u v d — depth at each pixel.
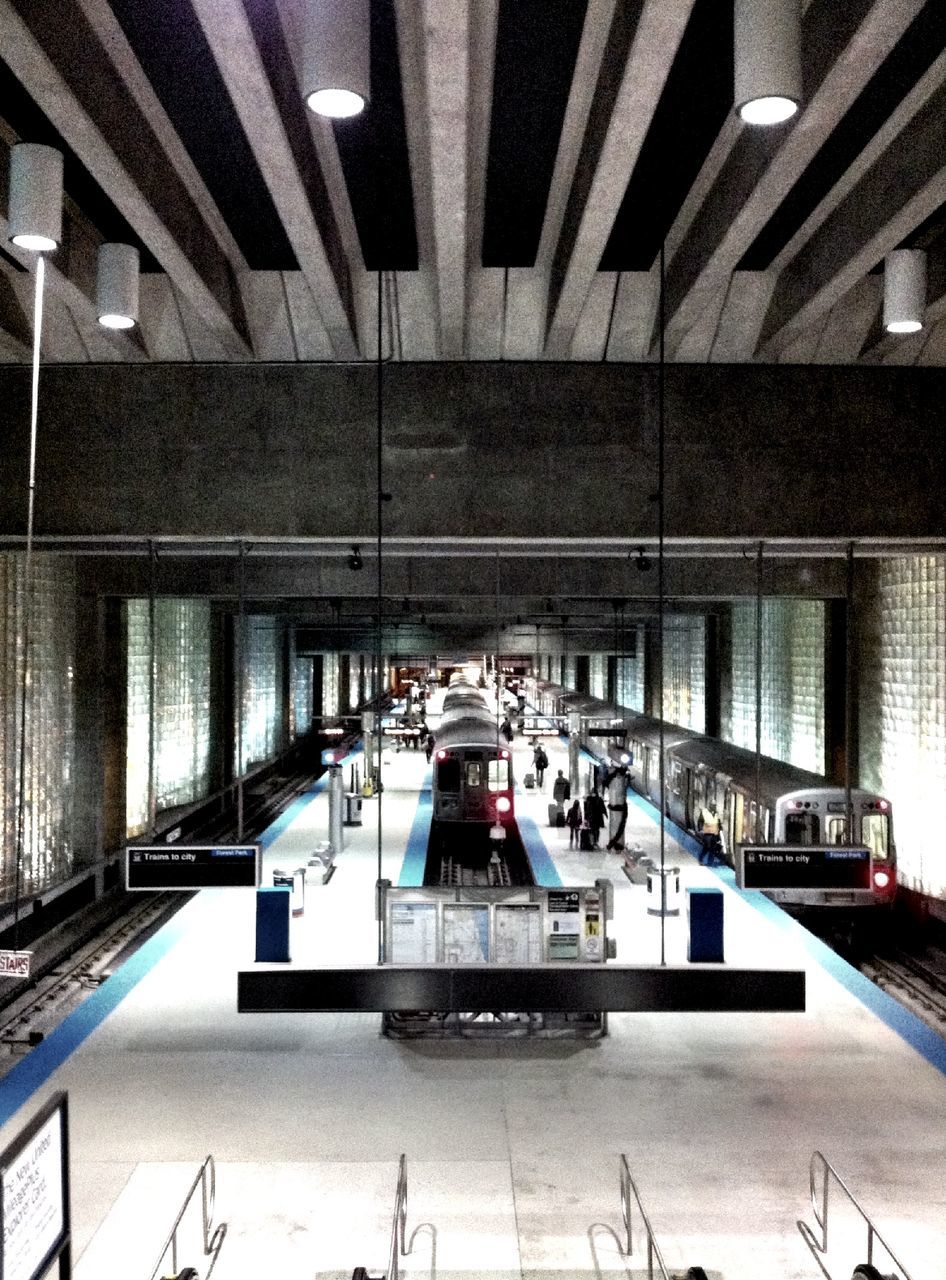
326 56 4.33
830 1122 9.02
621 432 10.16
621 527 10.18
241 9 4.69
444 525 10.16
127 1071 10.12
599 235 7.20
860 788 18.83
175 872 11.17
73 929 17.53
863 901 16.86
